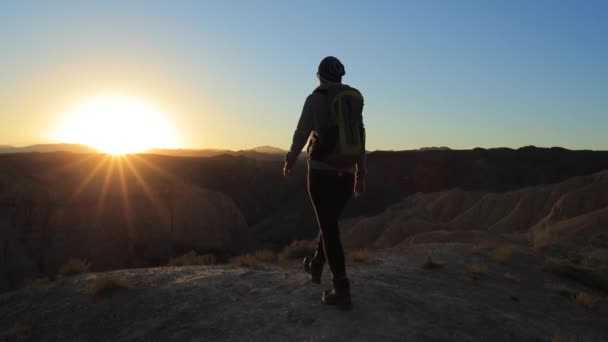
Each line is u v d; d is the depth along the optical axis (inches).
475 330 178.5
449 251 373.1
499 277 301.4
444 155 5482.3
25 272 2150.6
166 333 166.9
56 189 2546.8
